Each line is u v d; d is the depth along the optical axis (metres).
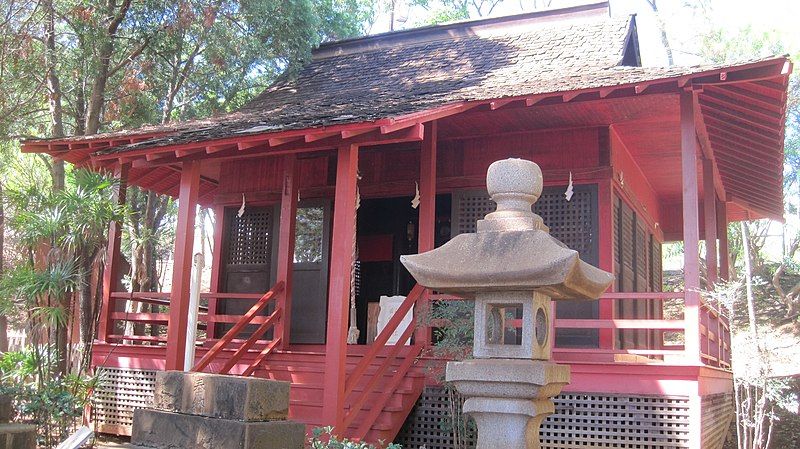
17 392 6.71
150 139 8.89
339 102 10.19
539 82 8.38
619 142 9.87
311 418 7.19
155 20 13.95
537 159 9.55
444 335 8.65
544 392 4.14
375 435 7.06
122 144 9.27
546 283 3.96
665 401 7.00
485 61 11.23
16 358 10.41
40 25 14.60
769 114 8.00
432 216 8.55
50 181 17.11
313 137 6.86
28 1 13.68
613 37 10.77
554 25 11.94
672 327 7.19
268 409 4.08
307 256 10.83
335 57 13.78
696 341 7.01
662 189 13.10
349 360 8.59
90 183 9.15
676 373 6.97
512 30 12.32
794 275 21.02
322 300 10.62
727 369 11.01
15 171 18.06
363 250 12.59
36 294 8.51
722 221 12.94
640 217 11.70
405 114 6.67
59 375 8.91
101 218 9.02
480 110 8.16
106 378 9.64
